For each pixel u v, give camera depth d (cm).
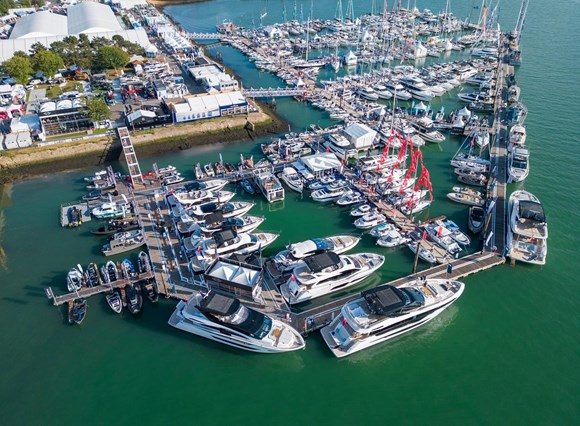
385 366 5597
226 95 12569
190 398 5238
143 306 6419
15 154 10250
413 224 8069
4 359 5684
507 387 5306
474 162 9944
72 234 8025
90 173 10238
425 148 11125
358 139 10575
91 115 11162
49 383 5400
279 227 8219
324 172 9644
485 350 5794
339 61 17325
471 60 17012
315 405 5153
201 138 11581
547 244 7588
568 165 10000
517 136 10538
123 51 15625
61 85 14050
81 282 6694
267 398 5234
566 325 6112
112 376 5484
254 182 9544
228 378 5475
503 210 8356
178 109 11712
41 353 5769
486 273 6975
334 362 5634
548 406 5078
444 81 14762
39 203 9025
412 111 12950
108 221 8312
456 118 12019
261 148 11081
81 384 5391
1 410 5106
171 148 11231
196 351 5816
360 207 8481
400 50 18450
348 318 5709
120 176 9762
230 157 10831
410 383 5388
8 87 13000
